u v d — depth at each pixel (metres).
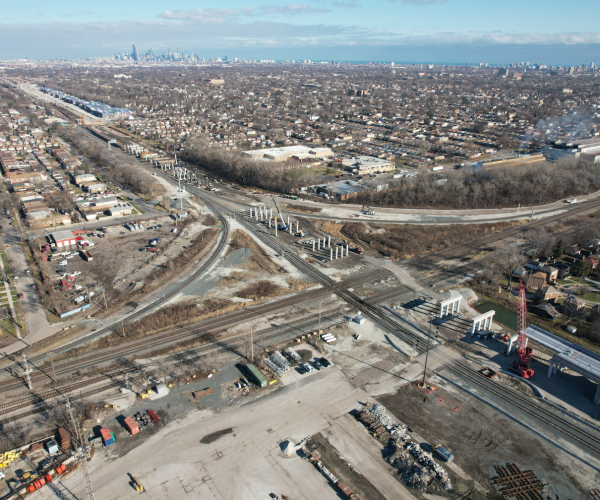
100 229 162.38
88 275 126.75
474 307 114.06
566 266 135.25
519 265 131.12
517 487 62.19
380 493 61.03
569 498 60.72
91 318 105.56
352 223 171.50
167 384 82.69
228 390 81.38
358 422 74.12
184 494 60.56
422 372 87.62
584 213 186.25
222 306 110.94
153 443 69.25
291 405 77.75
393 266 136.88
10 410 76.19
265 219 177.12
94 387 82.00
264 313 108.44
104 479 62.88
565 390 82.88
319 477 63.62
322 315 107.81
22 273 127.12
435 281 127.06
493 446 69.62
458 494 61.00
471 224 171.88
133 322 103.38
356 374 86.50
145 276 126.00
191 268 133.00
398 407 77.81
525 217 181.00
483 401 79.62
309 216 180.50
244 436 70.69
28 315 106.38
